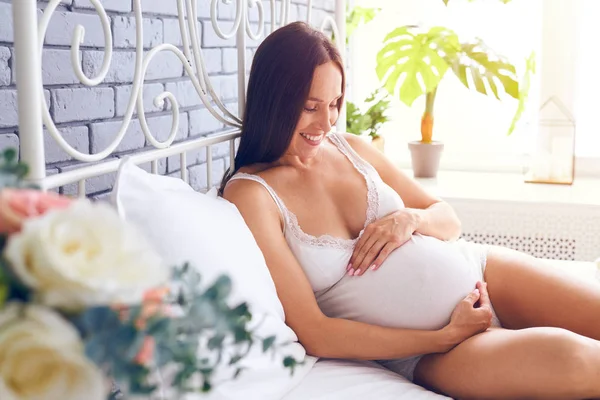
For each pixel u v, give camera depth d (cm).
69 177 116
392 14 330
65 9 143
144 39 170
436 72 309
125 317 60
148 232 121
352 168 173
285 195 160
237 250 133
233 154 183
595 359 131
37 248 56
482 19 317
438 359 148
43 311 55
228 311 66
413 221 164
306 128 161
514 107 321
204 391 67
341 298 156
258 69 161
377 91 306
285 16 209
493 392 138
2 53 128
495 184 300
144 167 172
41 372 57
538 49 311
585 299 162
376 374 142
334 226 163
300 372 133
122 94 162
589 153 314
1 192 62
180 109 188
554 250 270
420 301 153
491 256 176
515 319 171
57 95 142
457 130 330
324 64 158
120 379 58
